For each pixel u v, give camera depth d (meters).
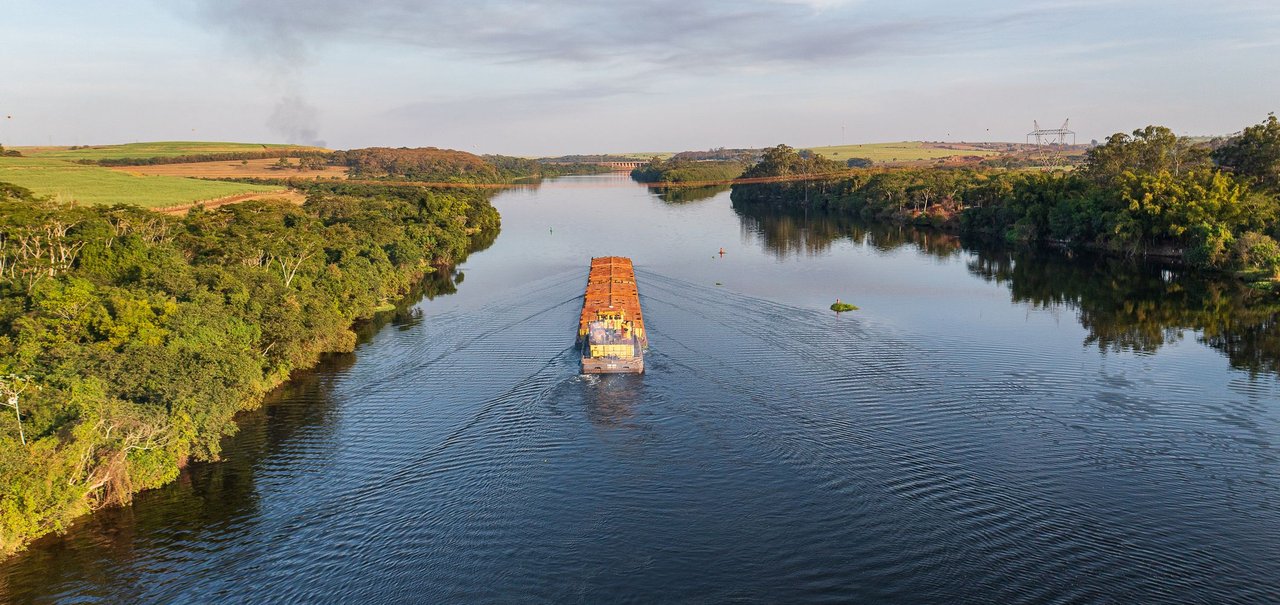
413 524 50.28
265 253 98.56
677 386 72.75
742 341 88.12
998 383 73.31
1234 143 178.25
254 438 63.66
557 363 80.62
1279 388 71.44
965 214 190.75
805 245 167.75
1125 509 50.59
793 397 69.75
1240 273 124.56
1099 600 41.88
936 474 55.38
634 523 49.88
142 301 63.59
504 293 120.00
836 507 51.22
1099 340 88.56
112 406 51.69
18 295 70.31
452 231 162.12
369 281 108.56
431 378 77.25
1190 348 85.06
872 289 118.81
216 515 51.69
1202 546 46.50
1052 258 148.25
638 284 123.44
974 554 46.03
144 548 47.84
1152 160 180.12
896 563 45.31
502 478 55.94
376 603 42.69
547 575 44.78
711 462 57.56
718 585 43.72
